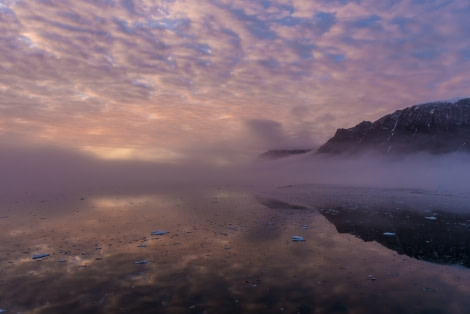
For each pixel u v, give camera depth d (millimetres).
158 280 7258
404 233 11586
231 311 5898
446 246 9992
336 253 9258
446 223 13273
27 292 6617
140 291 6699
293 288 6879
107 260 8547
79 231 11500
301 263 8414
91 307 6016
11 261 8414
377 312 5883
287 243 10250
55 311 5867
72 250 9352
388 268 8070
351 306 6105
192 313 5820
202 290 6754
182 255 9000
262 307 6051
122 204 17828
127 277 7418
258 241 10453
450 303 6223
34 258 8648
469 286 7008
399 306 6102
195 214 14984
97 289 6781
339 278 7426
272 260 8625
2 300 6277
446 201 19781
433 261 8602
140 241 10344
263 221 13547
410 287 6945
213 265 8227
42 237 10680
